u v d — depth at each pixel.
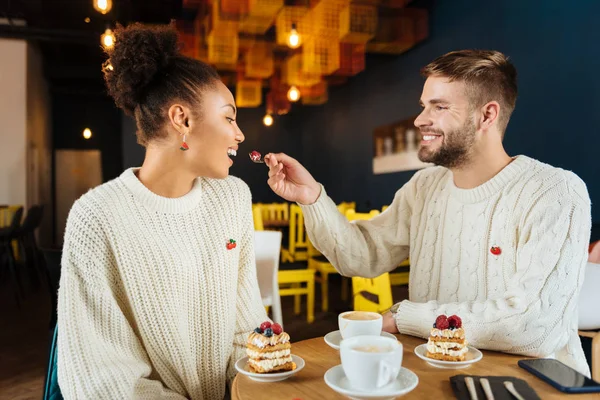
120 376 0.94
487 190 1.25
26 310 4.79
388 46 6.30
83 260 1.00
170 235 1.10
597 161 3.93
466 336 1.05
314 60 6.43
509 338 1.02
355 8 5.53
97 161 11.57
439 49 5.93
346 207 6.21
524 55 4.68
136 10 7.74
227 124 1.08
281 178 1.32
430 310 1.10
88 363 0.94
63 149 11.44
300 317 4.27
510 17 4.82
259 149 9.83
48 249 1.95
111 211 1.05
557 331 1.04
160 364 1.09
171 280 1.09
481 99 1.19
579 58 4.07
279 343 0.92
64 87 11.02
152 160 1.09
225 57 6.71
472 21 5.35
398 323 1.15
